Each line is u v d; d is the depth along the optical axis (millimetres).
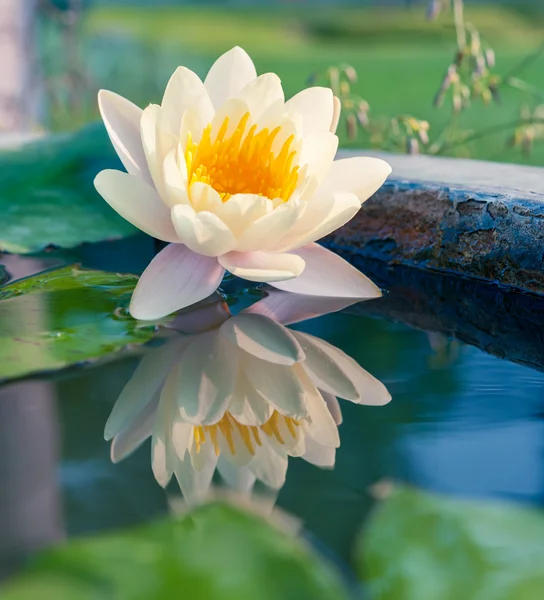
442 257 932
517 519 707
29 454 762
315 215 855
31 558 696
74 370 808
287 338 843
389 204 944
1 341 823
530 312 886
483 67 1049
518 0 4984
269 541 666
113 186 851
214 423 782
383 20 5258
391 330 857
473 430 780
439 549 667
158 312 841
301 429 781
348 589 650
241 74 893
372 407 794
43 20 1789
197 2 6141
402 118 1030
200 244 842
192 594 601
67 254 938
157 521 698
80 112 1777
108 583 610
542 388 808
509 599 609
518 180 943
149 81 2863
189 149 854
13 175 961
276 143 863
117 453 765
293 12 5645
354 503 745
